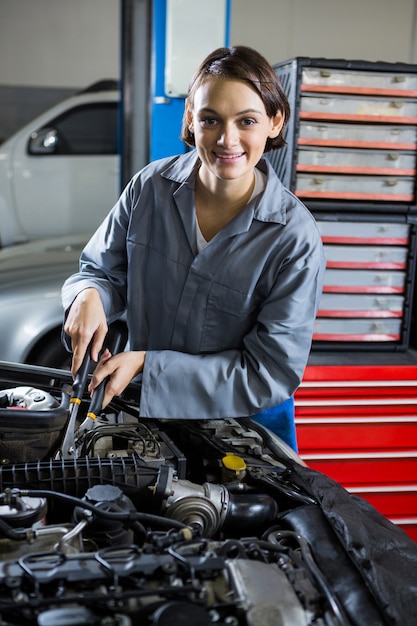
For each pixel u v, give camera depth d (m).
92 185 4.39
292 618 0.84
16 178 4.22
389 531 1.09
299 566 0.95
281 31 3.99
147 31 3.04
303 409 2.25
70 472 1.14
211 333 1.50
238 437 1.42
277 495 1.24
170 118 2.68
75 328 1.38
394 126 2.31
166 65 2.60
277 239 1.39
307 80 2.21
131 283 1.54
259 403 1.39
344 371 2.24
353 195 2.33
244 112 1.24
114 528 1.01
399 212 2.39
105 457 1.25
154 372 1.36
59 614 0.79
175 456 1.28
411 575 0.98
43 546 0.97
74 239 3.95
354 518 1.10
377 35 4.10
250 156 1.29
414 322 2.58
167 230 1.47
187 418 1.39
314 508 1.16
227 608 0.84
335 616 0.88
